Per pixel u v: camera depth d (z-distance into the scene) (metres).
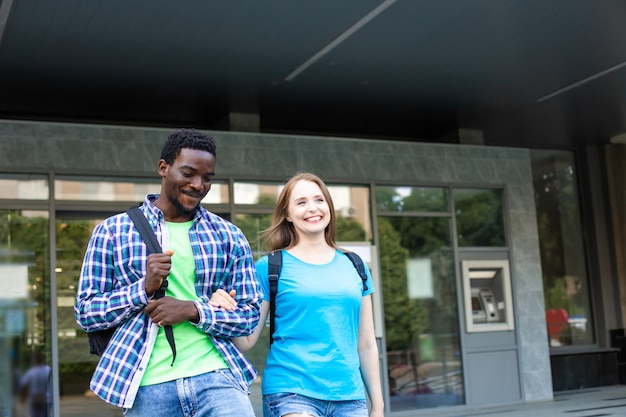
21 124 7.87
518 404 9.88
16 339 7.65
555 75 8.57
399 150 9.74
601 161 12.45
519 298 10.21
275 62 7.66
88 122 9.33
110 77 7.88
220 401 2.48
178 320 2.47
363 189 9.50
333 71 8.04
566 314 12.02
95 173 8.11
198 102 8.90
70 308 7.88
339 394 3.02
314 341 3.05
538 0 6.43
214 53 7.32
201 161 2.58
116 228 2.59
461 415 9.05
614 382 11.66
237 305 2.67
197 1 6.09
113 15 6.28
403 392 9.39
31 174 7.87
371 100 9.20
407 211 9.73
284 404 2.98
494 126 10.73
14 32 6.54
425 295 9.70
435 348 9.66
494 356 9.92
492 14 6.66
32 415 7.64
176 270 2.59
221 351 2.57
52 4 6.00
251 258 2.79
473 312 9.93
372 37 7.09
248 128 9.38
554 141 11.93
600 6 6.63
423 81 8.54
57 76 7.77
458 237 10.02
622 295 12.18
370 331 3.32
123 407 2.45
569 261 12.21
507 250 10.25
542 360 10.20
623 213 12.34
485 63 8.02
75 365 7.84
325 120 10.05
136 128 8.35
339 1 6.22
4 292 7.66
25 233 7.79
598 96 9.51
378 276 9.32
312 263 3.17
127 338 2.48
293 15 6.47
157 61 7.47
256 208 8.83
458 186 10.05
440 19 6.74
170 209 2.66
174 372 2.48
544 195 12.17
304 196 3.23
